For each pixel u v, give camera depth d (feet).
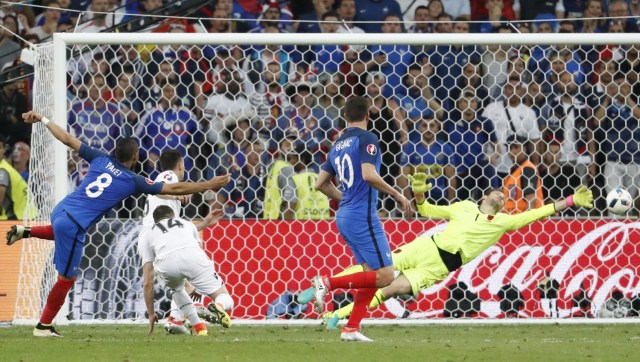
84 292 125.59
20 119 168.45
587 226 129.80
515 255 128.57
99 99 151.53
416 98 159.12
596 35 130.11
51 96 128.57
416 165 155.22
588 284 129.29
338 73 161.48
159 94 158.30
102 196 95.81
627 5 183.93
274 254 128.57
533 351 82.99
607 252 129.70
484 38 129.29
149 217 103.96
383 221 128.98
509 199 141.69
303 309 128.16
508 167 155.74
